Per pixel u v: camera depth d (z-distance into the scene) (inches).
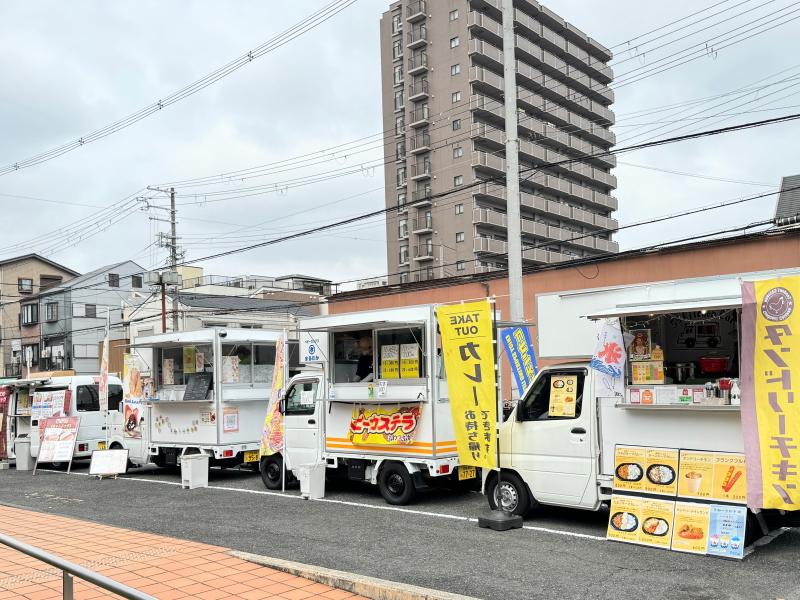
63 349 1753.2
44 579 241.1
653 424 282.0
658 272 689.6
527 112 1990.7
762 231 621.0
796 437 236.7
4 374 1902.1
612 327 294.8
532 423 324.2
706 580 223.9
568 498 307.1
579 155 2178.9
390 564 253.3
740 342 254.7
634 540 274.1
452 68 1905.8
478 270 1836.9
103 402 637.3
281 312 1571.1
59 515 391.2
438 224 1926.7
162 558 262.7
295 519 351.9
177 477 560.4
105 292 1802.4
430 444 374.0
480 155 1835.6
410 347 390.3
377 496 424.8
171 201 1222.9
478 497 406.3
